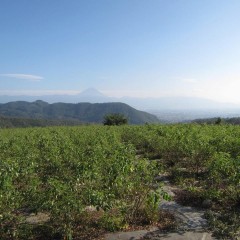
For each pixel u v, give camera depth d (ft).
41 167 49.21
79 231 32.99
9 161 41.68
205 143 56.18
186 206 41.11
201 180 51.83
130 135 97.76
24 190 34.17
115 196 35.12
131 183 34.47
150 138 78.95
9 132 125.49
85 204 33.27
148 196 34.30
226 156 47.09
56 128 138.92
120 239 31.68
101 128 129.08
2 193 30.55
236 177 39.22
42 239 31.53
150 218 35.32
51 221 31.96
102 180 36.94
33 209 31.81
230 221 35.24
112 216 35.09
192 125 109.40
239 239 31.24
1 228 30.27
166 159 68.85
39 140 71.56
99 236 32.22
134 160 41.09
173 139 66.59
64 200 29.73
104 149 53.36
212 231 33.40
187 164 60.90
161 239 31.68
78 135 85.97
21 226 31.45
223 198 41.93
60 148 57.11
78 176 34.47
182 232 33.24
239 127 96.32
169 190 47.78
